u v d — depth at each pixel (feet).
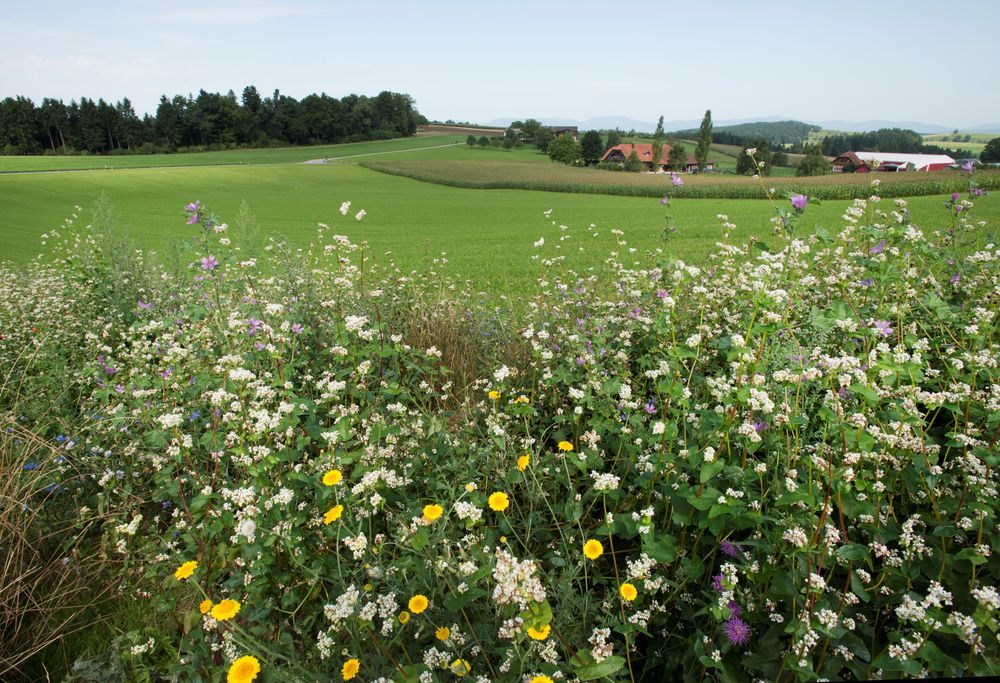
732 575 7.18
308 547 9.00
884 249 14.43
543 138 504.84
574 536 9.55
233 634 7.48
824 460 8.29
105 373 15.40
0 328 20.45
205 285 20.11
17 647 9.24
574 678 6.86
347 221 133.18
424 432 12.32
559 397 13.76
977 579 7.50
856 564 8.11
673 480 9.53
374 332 14.58
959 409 9.36
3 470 11.03
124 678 8.64
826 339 12.00
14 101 378.32
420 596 7.17
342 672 6.95
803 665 6.30
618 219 115.34
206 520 9.37
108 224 27.55
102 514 10.66
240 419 10.83
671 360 11.66
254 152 435.12
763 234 55.16
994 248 18.03
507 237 97.91
